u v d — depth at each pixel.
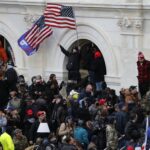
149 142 53.91
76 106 59.03
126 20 64.25
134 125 55.31
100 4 65.19
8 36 71.31
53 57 68.56
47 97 63.03
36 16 68.94
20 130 56.16
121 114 56.84
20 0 69.44
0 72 67.88
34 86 63.97
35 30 68.25
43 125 57.12
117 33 65.00
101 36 65.81
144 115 56.38
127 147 53.91
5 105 64.25
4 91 64.38
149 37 63.75
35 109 60.38
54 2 67.62
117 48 65.12
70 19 66.62
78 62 66.38
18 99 62.09
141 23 63.72
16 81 65.88
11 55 71.44
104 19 65.56
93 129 56.59
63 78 68.25
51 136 55.81
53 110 60.56
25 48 68.62
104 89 62.69
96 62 65.31
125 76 64.75
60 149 53.81
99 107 58.59
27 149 54.53
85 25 66.62
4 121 57.94
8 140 54.84
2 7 71.06
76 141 54.53
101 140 56.06
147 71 61.97
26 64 70.06
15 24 70.75
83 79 65.19
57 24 66.75
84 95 61.22
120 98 59.97
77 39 67.12
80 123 56.62
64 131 56.38
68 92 64.94
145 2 63.41
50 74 67.44
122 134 56.62
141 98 60.38
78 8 66.44
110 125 55.72
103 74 65.88
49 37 68.38
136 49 64.19
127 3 63.88
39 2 68.31
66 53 67.31
